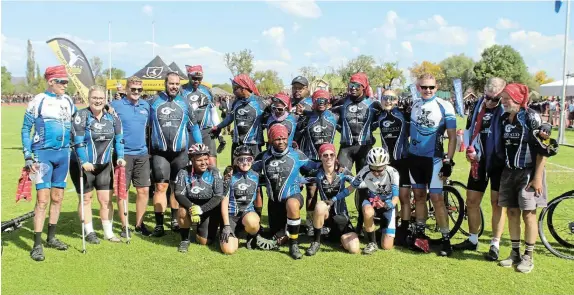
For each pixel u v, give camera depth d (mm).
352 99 6711
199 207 5590
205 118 7566
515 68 57094
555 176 10547
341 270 5055
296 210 5500
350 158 6797
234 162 5961
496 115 5340
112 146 5992
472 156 5410
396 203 5680
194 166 5715
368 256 5520
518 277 4875
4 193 8727
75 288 4555
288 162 5781
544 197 5148
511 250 5445
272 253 5621
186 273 4957
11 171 11289
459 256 5535
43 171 5391
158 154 6523
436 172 5613
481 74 57938
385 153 5574
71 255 5469
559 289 4578
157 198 6383
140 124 6340
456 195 5887
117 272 4973
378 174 5668
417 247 5660
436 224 6484
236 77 6898
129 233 6410
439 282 4734
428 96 5691
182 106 6570
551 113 26812
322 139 6566
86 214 6020
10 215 7176
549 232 6270
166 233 6504
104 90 5863
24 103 77500
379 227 6410
